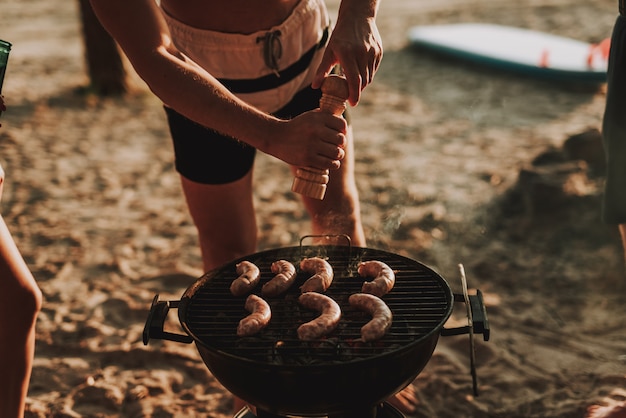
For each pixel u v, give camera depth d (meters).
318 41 2.43
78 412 2.71
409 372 1.73
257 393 1.70
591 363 2.94
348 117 2.43
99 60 7.27
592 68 7.01
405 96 7.02
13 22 10.77
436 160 5.31
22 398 2.05
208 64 2.34
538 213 4.19
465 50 7.96
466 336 3.17
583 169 4.43
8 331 1.95
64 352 3.09
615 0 10.63
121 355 3.05
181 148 2.44
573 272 3.71
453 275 3.70
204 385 2.89
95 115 6.77
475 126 6.08
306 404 1.68
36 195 4.91
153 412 2.71
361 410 1.79
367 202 4.61
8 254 1.90
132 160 5.58
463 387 2.83
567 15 9.96
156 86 1.89
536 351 3.05
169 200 4.82
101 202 4.80
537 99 6.75
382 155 5.46
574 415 2.62
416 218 4.35
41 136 6.16
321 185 1.90
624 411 2.42
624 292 3.51
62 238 4.24
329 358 1.70
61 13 11.30
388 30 9.88
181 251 4.05
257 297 1.89
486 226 4.23
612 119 2.47
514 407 2.70
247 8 2.27
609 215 2.57
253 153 2.53
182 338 1.85
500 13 10.41
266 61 2.32
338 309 1.81
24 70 8.20
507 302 3.45
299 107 2.49
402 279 2.04
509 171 4.97
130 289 3.63
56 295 3.58
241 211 2.55
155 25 1.90
